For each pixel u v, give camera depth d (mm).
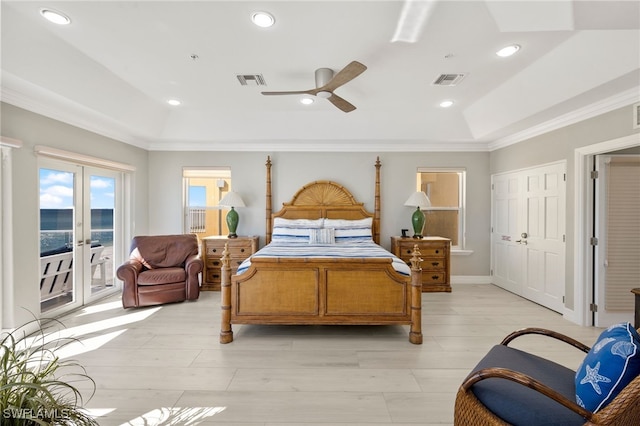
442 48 2512
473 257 5090
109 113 3449
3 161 2744
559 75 2732
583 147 3225
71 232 3648
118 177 4484
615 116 2857
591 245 3258
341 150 5039
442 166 5059
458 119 4398
